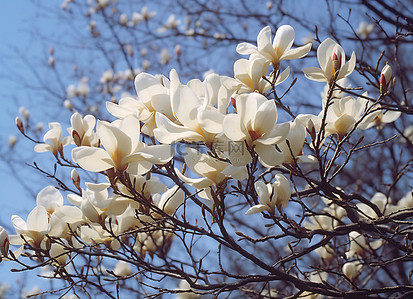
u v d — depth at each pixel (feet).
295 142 4.48
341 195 4.81
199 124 4.13
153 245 5.37
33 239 4.60
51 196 4.78
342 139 4.66
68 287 4.75
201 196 4.49
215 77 4.43
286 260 4.69
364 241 5.85
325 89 5.26
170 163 4.60
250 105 4.05
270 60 4.65
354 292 4.81
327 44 4.56
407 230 4.94
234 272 8.75
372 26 8.43
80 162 4.15
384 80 4.48
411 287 4.82
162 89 4.41
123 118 4.37
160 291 4.80
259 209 4.44
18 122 5.08
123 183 4.21
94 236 4.72
